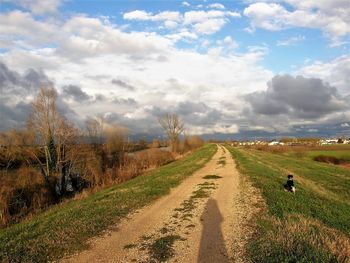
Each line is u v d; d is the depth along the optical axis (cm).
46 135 3366
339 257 822
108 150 4356
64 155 3481
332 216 1374
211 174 2922
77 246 1048
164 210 1535
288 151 7662
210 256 942
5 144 3334
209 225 1256
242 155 5834
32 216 1925
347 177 2977
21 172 2712
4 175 2630
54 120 3409
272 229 1107
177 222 1315
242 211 1455
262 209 1460
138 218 1397
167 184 2308
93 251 1009
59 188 3194
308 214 1350
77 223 1298
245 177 2583
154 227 1254
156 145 7800
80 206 1692
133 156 4825
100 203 1719
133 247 1037
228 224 1258
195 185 2280
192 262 905
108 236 1151
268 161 4578
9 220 1986
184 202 1702
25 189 2561
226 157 5400
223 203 1644
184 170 3262
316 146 9431
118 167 3909
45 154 3369
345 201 1927
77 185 3406
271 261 827
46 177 3036
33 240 1110
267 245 934
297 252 837
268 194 1777
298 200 1645
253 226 1205
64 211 1606
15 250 1013
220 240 1074
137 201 1728
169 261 918
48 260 944
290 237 942
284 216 1277
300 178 2795
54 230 1223
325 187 2402
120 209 1541
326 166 4116
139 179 2870
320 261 789
